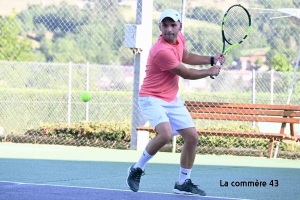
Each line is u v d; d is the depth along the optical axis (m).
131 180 13.12
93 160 19.44
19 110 28.80
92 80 34.00
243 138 22.30
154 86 12.95
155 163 19.03
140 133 22.62
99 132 23.75
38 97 30.58
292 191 14.48
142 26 22.23
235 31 38.28
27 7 55.16
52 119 29.73
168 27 12.65
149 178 16.02
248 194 13.95
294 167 19.05
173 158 20.38
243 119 21.64
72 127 24.11
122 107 30.67
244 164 19.48
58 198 12.49
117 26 57.19
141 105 13.07
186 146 13.10
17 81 30.91
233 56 51.91
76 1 52.03
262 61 51.41
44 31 58.38
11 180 15.19
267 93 35.88
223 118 21.78
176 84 13.12
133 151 22.25
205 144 22.41
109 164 18.56
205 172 17.52
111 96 33.38
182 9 22.44
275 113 21.48
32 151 21.44
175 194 13.29
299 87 35.72
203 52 37.41
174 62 12.62
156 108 12.86
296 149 22.12
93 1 49.56
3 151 21.19
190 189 13.20
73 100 32.25
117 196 12.89
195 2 40.09
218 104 21.80
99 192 13.33
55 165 18.02
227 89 35.22
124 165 18.39
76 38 59.25
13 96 29.86
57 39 59.44
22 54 49.81
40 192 13.12
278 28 42.56
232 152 22.09
